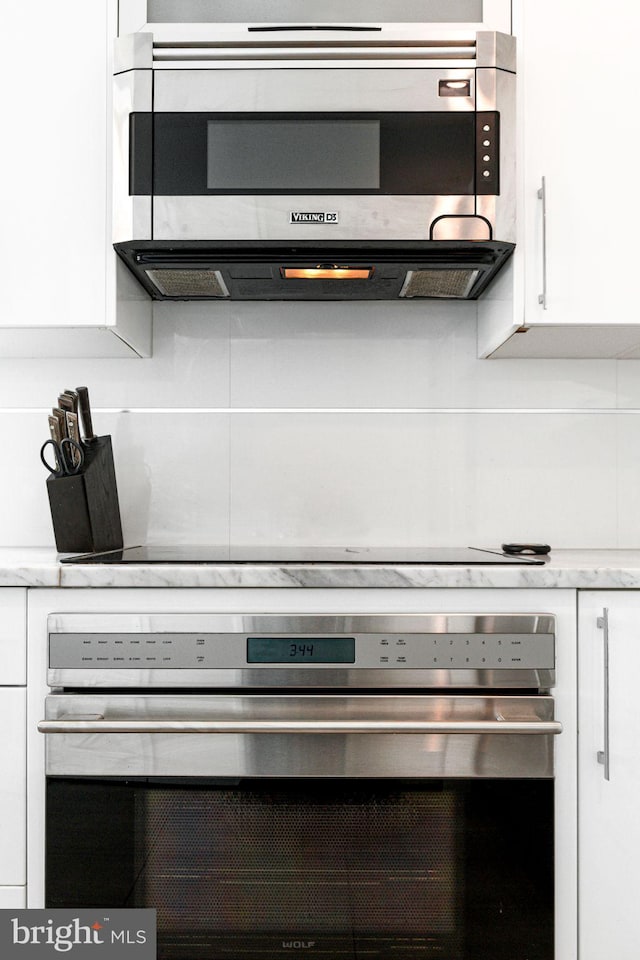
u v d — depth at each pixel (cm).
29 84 141
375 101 135
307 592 122
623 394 172
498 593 122
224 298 170
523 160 140
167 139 135
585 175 140
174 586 121
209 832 119
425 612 121
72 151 141
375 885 119
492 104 135
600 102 140
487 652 120
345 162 136
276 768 119
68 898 118
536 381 172
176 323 172
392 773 119
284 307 172
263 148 136
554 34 140
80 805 119
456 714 119
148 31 139
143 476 171
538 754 119
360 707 119
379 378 172
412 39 135
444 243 137
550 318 139
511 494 172
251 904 119
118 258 142
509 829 119
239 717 119
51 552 152
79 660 119
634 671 121
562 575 121
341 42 135
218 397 172
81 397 154
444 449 172
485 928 119
